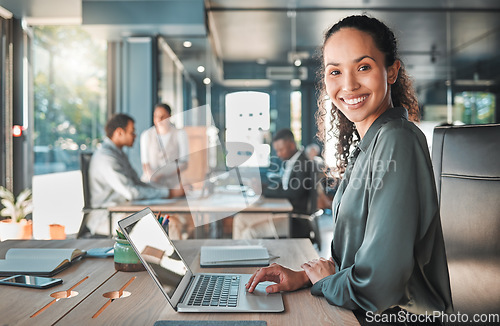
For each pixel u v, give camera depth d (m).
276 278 1.23
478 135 1.43
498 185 1.30
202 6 5.41
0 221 4.29
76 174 5.65
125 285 1.26
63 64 5.57
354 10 5.69
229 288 1.20
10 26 5.22
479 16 5.70
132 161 5.21
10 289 1.22
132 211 3.05
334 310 1.06
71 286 1.25
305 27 5.73
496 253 1.27
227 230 3.44
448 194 1.53
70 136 5.59
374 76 1.17
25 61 5.35
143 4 5.39
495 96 5.83
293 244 1.87
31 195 5.09
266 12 5.73
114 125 3.68
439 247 1.12
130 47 5.70
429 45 5.82
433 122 5.85
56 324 0.96
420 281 1.09
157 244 1.17
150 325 0.96
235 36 5.77
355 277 1.04
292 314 1.04
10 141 5.08
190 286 1.22
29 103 5.36
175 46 5.80
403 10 5.67
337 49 1.19
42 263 1.40
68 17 5.39
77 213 5.21
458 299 1.42
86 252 1.63
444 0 5.49
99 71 5.72
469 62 5.80
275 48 5.77
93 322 0.98
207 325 0.94
